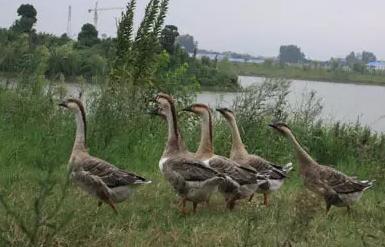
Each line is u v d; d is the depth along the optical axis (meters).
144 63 15.57
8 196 9.73
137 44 15.82
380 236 8.94
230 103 16.67
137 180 9.33
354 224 9.88
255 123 15.52
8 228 7.73
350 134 16.53
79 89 15.19
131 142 14.08
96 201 10.07
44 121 14.26
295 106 18.02
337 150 15.98
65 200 9.78
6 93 15.07
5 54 16.44
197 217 9.66
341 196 10.41
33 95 15.20
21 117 14.31
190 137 14.78
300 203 8.20
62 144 13.33
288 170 11.31
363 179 14.52
